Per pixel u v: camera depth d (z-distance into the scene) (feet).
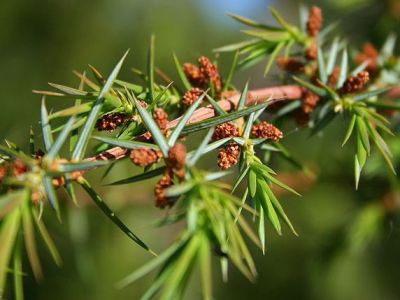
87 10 1.24
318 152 0.81
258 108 0.36
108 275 0.95
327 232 0.83
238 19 0.52
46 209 0.70
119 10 1.26
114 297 0.97
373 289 1.09
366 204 0.75
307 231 0.92
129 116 0.37
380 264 1.10
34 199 0.31
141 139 0.36
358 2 0.80
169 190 0.30
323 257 0.81
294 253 1.11
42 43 1.23
